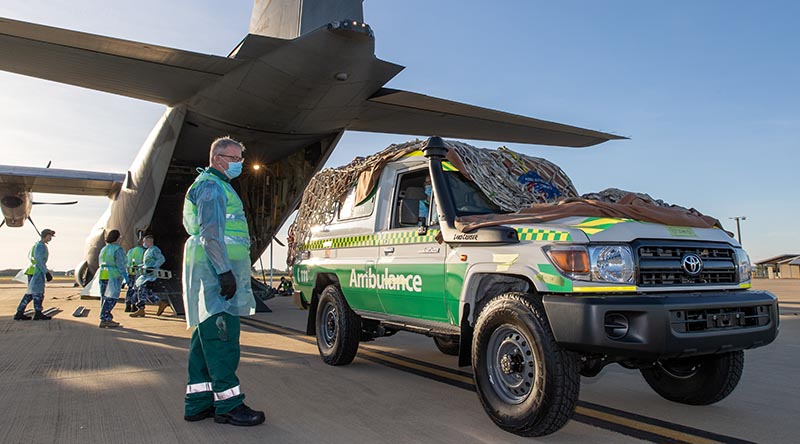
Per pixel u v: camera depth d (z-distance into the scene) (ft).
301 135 42.06
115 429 11.15
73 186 63.00
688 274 10.81
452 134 43.16
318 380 15.97
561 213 11.40
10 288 103.91
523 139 43.62
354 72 31.83
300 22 31.24
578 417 12.14
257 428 11.21
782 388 15.02
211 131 40.88
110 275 30.19
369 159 17.56
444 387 15.10
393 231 15.47
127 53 28.55
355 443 10.27
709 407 13.05
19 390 14.53
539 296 11.01
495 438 10.57
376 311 16.17
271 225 50.55
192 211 11.85
